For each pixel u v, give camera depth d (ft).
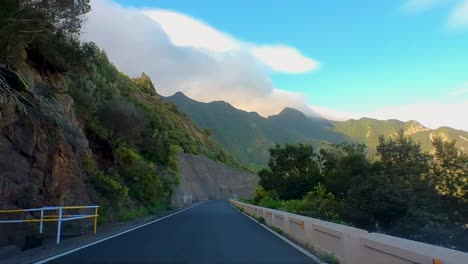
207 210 160.86
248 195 491.31
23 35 63.41
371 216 110.22
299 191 201.16
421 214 104.06
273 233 67.31
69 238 54.75
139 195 126.62
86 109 114.83
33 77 75.82
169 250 44.37
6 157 58.34
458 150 146.51
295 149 219.61
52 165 69.51
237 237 60.08
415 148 155.74
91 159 97.81
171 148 222.07
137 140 147.64
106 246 47.09
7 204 54.80
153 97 465.88
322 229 44.29
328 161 205.98
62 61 86.69
